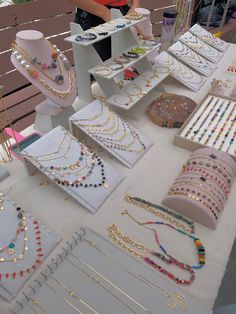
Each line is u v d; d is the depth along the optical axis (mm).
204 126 1517
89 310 812
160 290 862
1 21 2715
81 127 1331
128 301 835
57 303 824
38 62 1296
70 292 848
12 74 2994
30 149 1139
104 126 1391
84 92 1749
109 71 1528
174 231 1043
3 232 938
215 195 1100
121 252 956
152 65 1922
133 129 1467
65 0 3092
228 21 4793
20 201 1123
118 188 1197
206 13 4344
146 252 970
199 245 987
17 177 1228
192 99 1843
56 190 1172
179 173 1288
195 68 2092
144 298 843
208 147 1349
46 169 1107
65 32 3305
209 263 948
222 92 1884
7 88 3002
